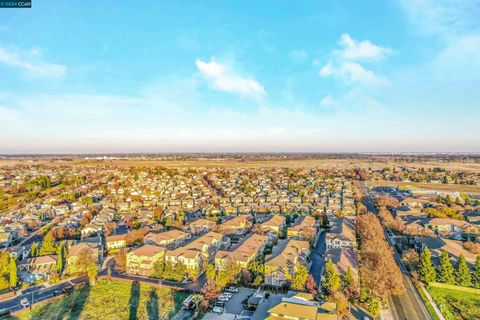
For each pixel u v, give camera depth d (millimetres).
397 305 88062
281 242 132500
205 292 90438
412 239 144500
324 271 102000
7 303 91062
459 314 83750
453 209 193750
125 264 117125
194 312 84188
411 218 176125
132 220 188125
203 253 119625
